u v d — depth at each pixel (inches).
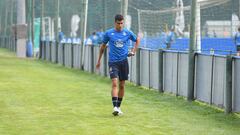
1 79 2095.2
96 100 1487.5
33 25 4357.8
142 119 1179.9
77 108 1326.3
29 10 4608.8
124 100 1510.8
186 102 1472.7
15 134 986.1
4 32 7199.8
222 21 2652.6
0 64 3125.0
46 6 4970.5
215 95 1366.9
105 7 2871.6
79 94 1628.9
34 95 1582.2
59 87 1829.5
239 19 2482.8
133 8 3176.7
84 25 2817.4
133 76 2031.3
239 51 2084.2
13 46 5674.2
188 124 1126.4
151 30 3041.3
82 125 1087.6
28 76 2272.4
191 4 1499.8
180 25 2822.3
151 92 1732.3
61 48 3282.5
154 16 3058.6
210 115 1257.4
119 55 1238.3
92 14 3929.6
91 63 2598.4
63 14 4960.6
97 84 1978.3
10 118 1162.6
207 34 2726.4
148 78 1862.7
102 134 996.6
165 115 1245.1
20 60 3698.3
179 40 2667.3
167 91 1696.6
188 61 1514.5
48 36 4485.7
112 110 1301.7
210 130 1063.0
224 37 2657.5
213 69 1378.0
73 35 4473.4
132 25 3127.5
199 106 1398.9
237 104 1246.3
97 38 3277.6
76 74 2488.9
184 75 1561.3
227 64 1264.8
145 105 1409.9
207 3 2271.2
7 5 7003.0
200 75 1466.5
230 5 2529.5
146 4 3191.4
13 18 6412.4
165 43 2775.6
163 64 1721.2
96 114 1237.1
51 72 2566.4
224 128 1089.4
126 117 1204.5
